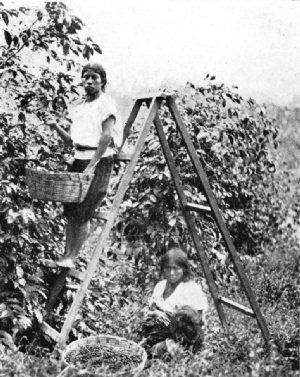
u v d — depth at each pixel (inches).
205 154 218.1
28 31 167.2
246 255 266.8
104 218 143.4
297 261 296.4
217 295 177.3
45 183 126.3
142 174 209.6
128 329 160.4
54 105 173.3
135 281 230.5
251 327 185.3
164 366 124.3
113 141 140.8
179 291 164.4
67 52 171.3
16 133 165.5
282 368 133.3
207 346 153.1
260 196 272.2
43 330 148.7
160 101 152.7
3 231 147.3
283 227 309.0
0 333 144.0
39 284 162.4
